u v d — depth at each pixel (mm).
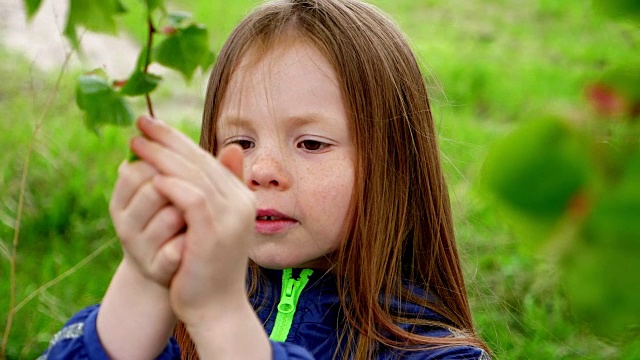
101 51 5754
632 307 360
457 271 1717
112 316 972
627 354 2951
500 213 377
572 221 367
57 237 3752
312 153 1404
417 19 8242
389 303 1525
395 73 1586
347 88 1444
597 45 7457
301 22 1482
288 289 1550
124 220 881
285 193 1376
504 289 3414
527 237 374
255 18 1537
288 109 1393
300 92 1403
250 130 1424
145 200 863
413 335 1464
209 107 1601
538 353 3008
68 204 3936
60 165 4172
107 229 3775
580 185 368
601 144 372
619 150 370
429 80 2352
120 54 5742
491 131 5191
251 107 1411
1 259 3518
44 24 6391
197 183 854
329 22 1511
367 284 1454
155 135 884
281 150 1386
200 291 872
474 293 2793
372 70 1511
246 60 1454
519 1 8961
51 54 5844
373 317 1470
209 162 882
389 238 1511
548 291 3375
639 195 359
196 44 1105
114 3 820
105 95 1131
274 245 1398
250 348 904
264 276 1621
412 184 1628
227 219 857
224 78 1511
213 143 1577
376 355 1456
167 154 866
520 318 3256
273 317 1575
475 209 3582
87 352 970
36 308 3156
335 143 1413
